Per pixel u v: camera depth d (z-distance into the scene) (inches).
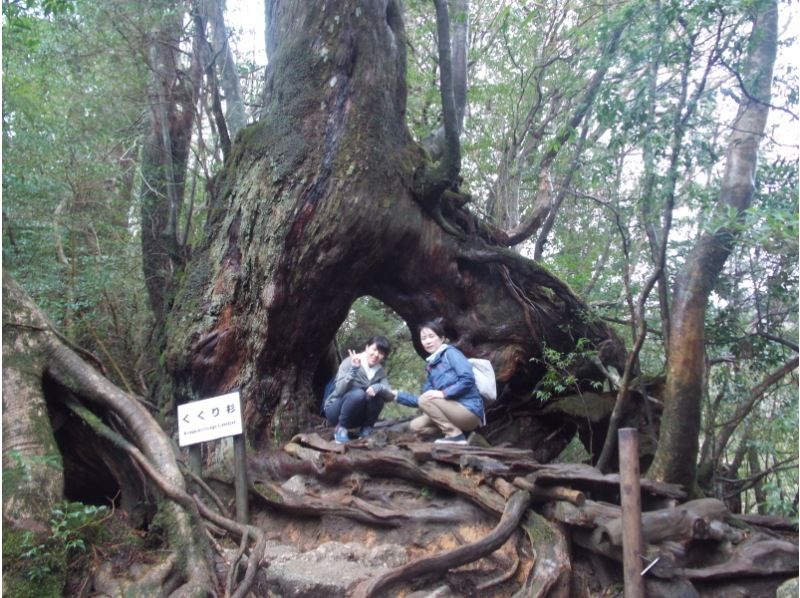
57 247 415.8
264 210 313.0
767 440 329.1
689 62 279.6
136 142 487.2
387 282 375.2
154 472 238.7
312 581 219.3
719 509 229.0
